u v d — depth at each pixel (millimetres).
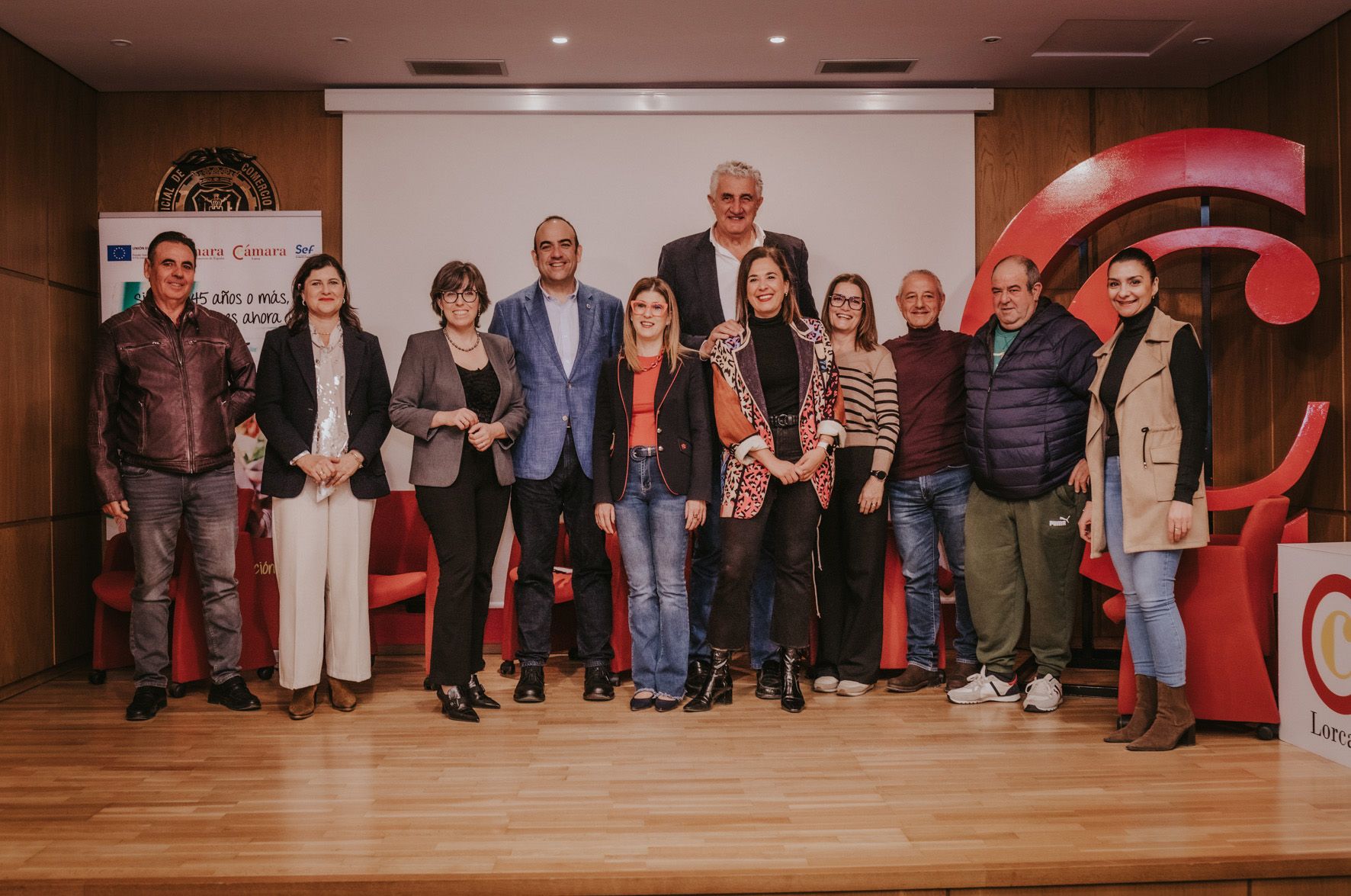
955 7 4176
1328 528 4367
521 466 3969
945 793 2932
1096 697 4082
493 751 3355
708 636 4027
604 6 4141
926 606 4219
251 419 4836
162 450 3844
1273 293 4211
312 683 3805
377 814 2787
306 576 3783
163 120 5129
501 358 3895
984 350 3936
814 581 4238
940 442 4109
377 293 5094
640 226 5125
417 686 4340
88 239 5020
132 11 4145
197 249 4891
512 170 5109
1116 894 2447
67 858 2512
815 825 2688
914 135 5125
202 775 3137
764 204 5125
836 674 4215
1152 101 5230
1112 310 4262
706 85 5160
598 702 4016
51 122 4684
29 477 4434
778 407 3801
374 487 3889
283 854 2523
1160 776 3072
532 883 2387
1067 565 3842
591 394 4031
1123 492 3322
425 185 5098
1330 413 4352
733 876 2406
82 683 4469
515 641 4562
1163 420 3287
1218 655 3490
